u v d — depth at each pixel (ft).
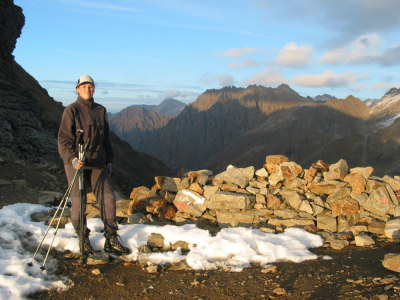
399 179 20.83
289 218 20.31
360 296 11.32
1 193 30.48
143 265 15.51
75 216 15.44
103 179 16.25
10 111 74.23
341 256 15.90
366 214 19.70
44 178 44.62
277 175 22.35
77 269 15.01
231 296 12.36
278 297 11.98
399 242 16.87
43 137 73.15
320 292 12.09
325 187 21.21
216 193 21.20
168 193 22.35
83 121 15.43
